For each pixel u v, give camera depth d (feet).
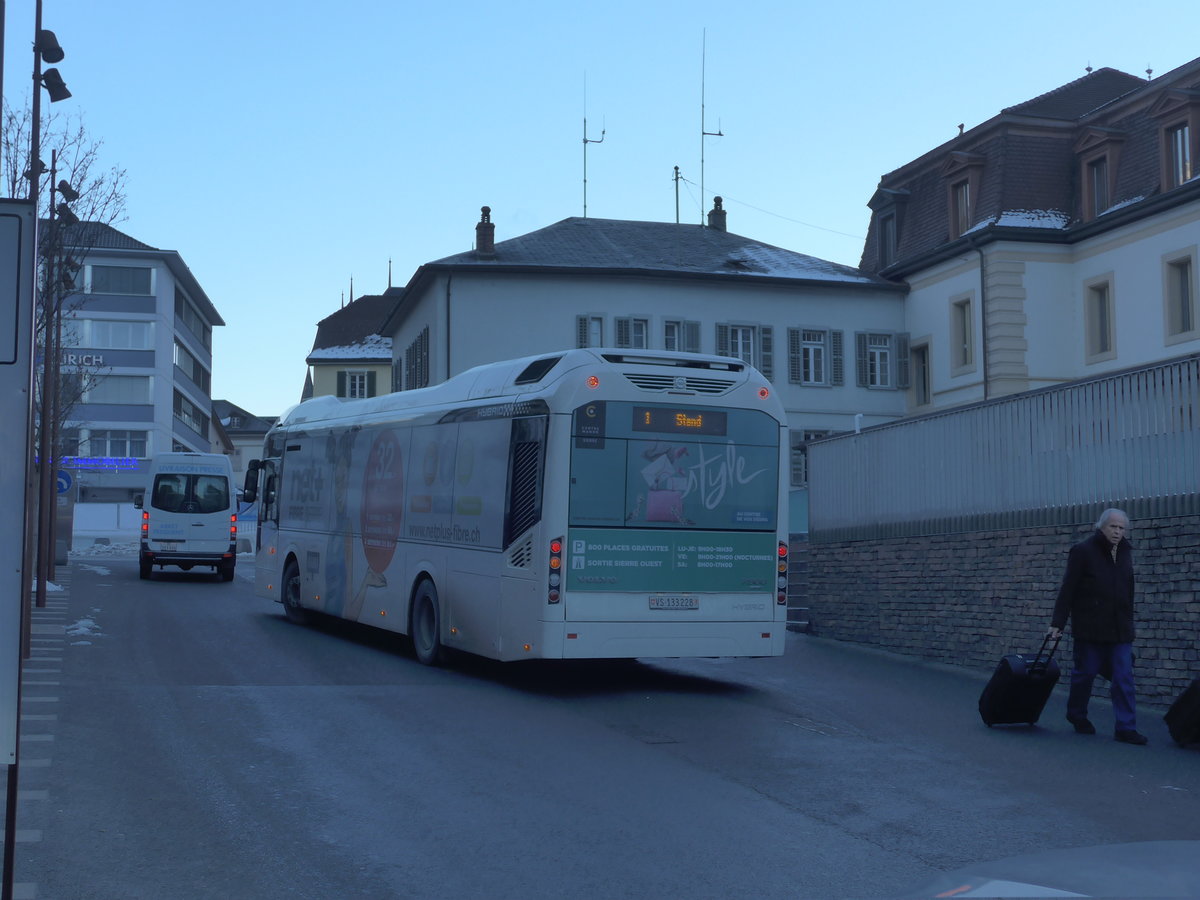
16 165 75.77
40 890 20.51
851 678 49.57
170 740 33.65
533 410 44.86
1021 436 50.52
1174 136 120.67
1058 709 42.34
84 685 43.42
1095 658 36.68
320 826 24.94
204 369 332.60
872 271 162.09
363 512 59.21
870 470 61.21
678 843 23.86
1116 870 9.32
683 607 44.86
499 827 24.98
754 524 46.16
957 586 54.34
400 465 55.42
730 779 29.89
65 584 100.22
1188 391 41.78
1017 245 133.80
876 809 26.86
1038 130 137.49
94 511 239.71
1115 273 127.13
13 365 16.76
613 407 44.29
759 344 155.02
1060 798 28.09
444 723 37.35
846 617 63.05
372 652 56.29
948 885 9.36
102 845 23.32
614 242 160.76
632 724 37.88
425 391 55.21
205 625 67.15
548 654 42.93
